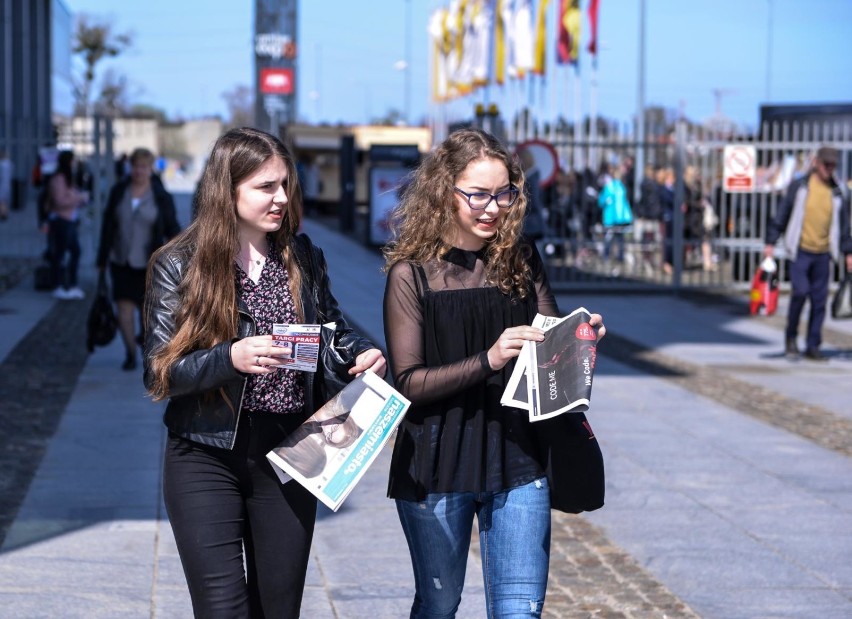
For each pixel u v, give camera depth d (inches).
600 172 769.6
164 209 351.9
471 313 122.6
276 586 120.6
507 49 1081.4
